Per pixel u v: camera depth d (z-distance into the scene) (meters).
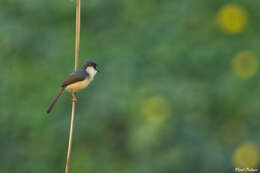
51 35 14.05
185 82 13.38
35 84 13.85
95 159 13.80
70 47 14.30
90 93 13.80
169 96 13.02
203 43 14.04
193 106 12.96
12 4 14.05
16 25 13.50
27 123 13.52
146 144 12.55
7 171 13.35
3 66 13.64
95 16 15.15
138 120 13.07
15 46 13.35
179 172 12.76
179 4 14.66
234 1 14.52
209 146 12.95
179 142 12.85
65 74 13.89
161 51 13.88
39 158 13.60
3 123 13.49
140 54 14.24
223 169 12.88
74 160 13.75
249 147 13.09
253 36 14.29
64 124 13.49
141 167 13.02
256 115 13.48
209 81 13.80
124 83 13.52
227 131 13.58
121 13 15.15
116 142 14.05
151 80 13.65
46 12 14.31
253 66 13.62
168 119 12.71
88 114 13.48
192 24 14.42
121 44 14.55
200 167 12.80
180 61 14.00
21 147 13.65
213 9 14.72
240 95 13.47
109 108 13.22
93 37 14.87
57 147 13.75
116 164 13.74
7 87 13.49
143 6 15.19
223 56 13.95
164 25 14.42
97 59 14.24
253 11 14.40
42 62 13.90
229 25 14.16
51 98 13.70
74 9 14.59
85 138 13.84
